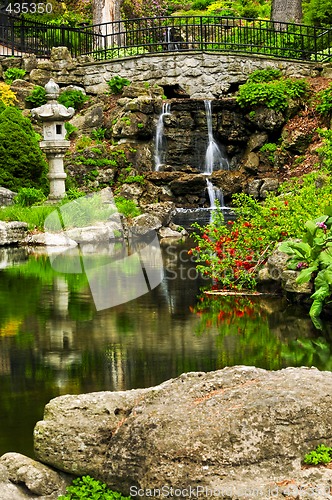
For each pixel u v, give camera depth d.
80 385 6.71
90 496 4.43
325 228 9.74
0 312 9.90
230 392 4.49
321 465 4.21
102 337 8.47
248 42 30.75
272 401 4.34
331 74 26.30
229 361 7.35
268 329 8.70
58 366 7.35
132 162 23.86
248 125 24.83
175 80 27.05
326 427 4.32
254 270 11.16
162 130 24.94
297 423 4.29
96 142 24.16
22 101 26.08
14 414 6.02
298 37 29.14
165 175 23.36
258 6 37.25
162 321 9.23
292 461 4.21
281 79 25.97
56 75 27.33
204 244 11.54
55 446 4.67
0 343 8.29
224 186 23.53
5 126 21.17
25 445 5.39
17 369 7.29
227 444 4.21
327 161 17.19
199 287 11.50
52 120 19.88
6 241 17.16
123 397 4.79
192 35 29.50
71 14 35.25
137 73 27.22
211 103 25.00
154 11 36.31
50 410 4.79
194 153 24.97
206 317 9.41
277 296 10.66
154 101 24.88
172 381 4.81
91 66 27.48
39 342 8.30
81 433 4.65
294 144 24.02
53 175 19.94
